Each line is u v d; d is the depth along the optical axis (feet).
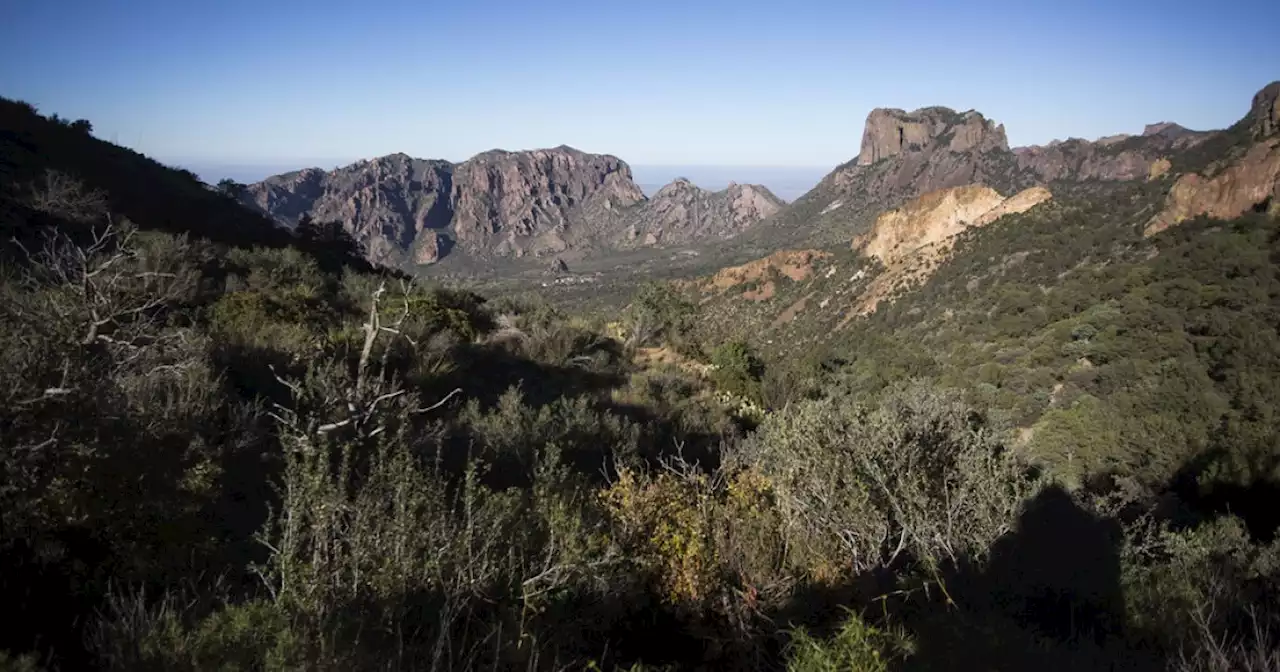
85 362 14.64
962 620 10.77
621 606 12.55
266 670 8.13
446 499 15.52
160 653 8.20
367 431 22.34
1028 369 79.10
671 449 32.27
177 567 11.55
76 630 9.17
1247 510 27.25
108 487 11.55
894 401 17.74
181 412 18.52
